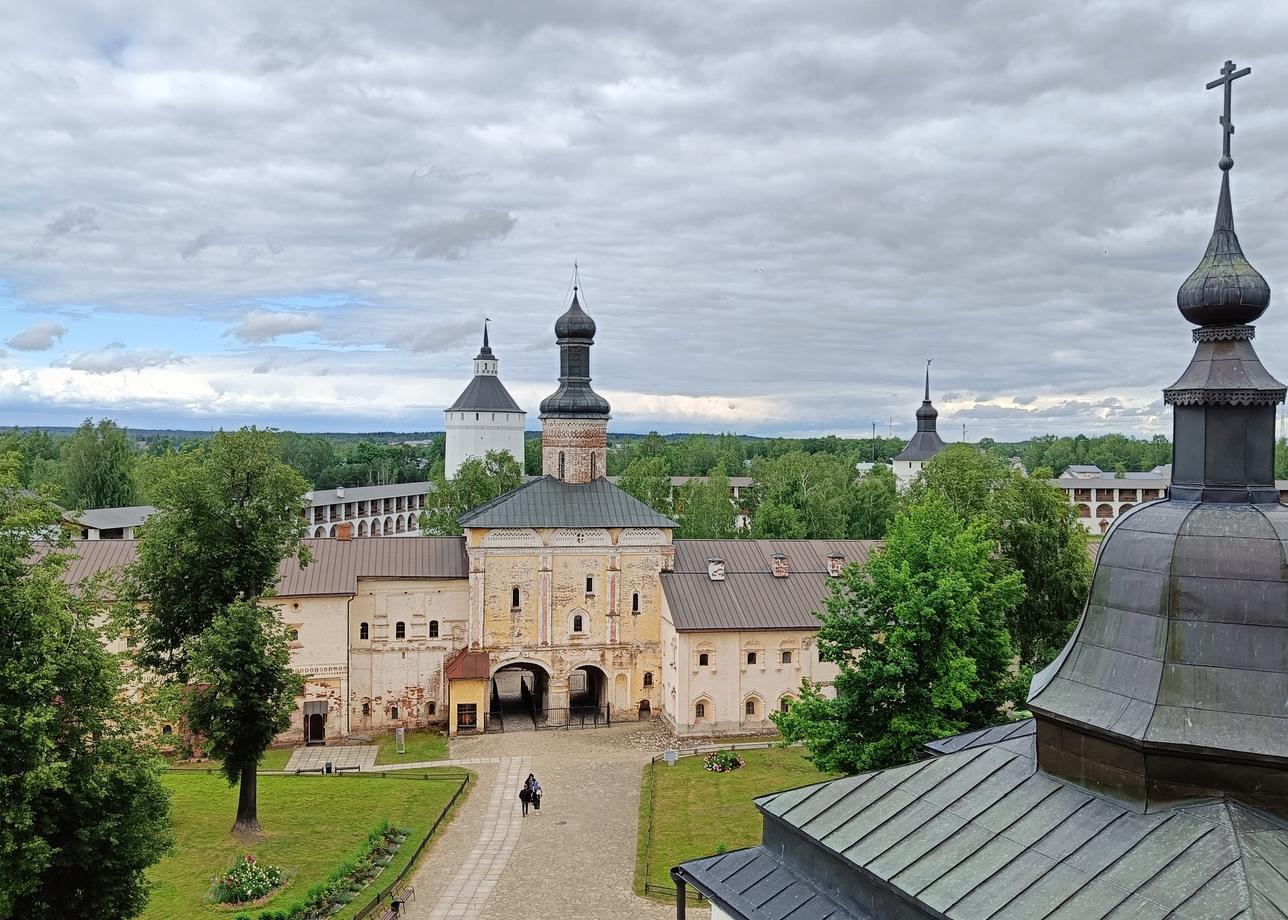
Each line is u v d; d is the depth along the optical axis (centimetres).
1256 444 2053
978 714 4434
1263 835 1759
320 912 4034
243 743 4825
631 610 7456
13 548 3128
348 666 6975
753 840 4778
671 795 5566
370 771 6162
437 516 10312
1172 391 2117
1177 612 1966
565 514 7388
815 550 7856
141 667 4941
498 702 7594
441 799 5531
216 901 4159
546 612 7312
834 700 4384
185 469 4916
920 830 2100
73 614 3150
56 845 2991
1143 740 1864
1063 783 2077
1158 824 1838
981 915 1783
